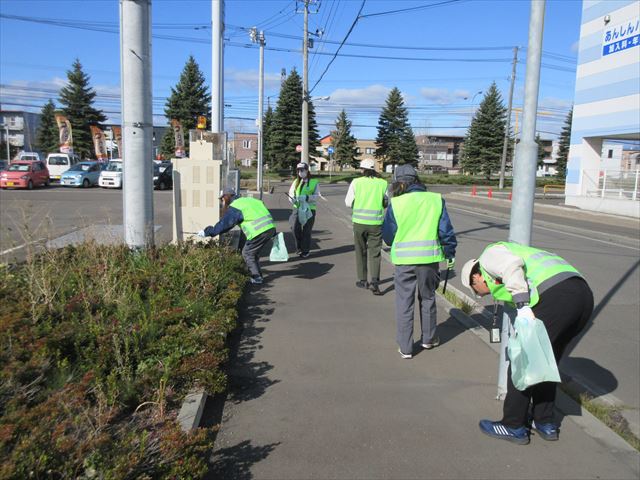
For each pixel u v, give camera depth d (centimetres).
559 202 3203
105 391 345
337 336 558
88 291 490
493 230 1677
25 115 8981
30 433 267
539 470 321
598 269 1050
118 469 247
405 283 495
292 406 397
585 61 2639
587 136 2639
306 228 1007
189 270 612
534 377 319
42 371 337
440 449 341
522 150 392
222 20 1314
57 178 3644
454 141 12050
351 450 337
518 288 328
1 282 486
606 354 567
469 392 427
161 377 370
